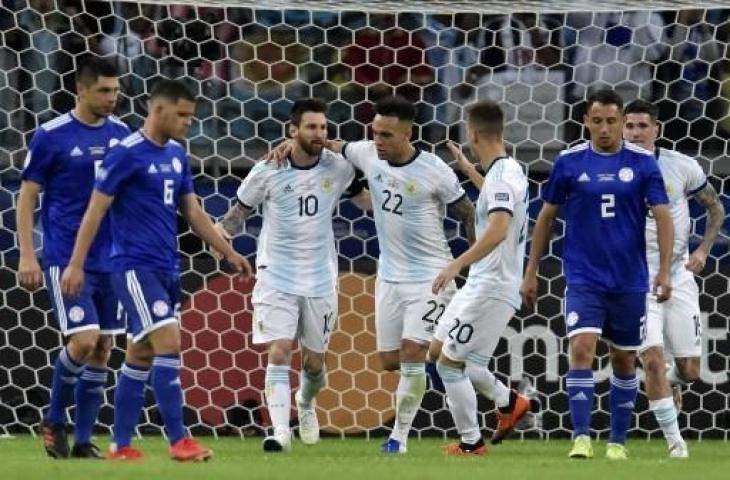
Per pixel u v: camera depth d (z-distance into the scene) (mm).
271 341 33688
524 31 43125
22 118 41750
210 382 39688
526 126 42938
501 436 35531
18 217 29938
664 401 33094
